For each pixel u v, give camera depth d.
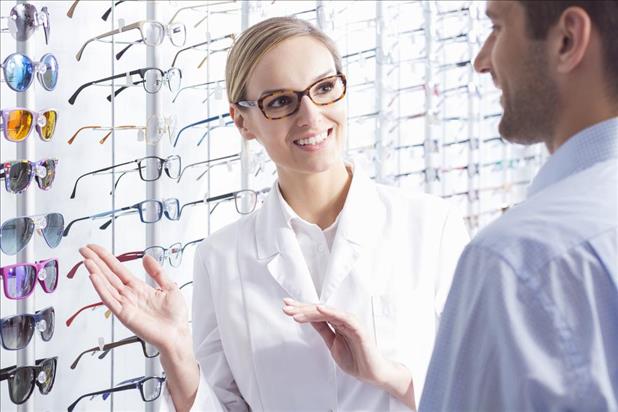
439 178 2.25
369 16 2.15
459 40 2.34
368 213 1.35
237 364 1.32
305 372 1.27
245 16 1.79
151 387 1.60
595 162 0.74
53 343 1.57
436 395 0.75
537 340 0.68
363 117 2.05
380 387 1.19
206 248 1.43
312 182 1.34
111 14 1.64
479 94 2.34
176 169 1.65
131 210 1.61
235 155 1.84
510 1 0.76
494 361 0.70
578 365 0.67
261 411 1.30
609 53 0.73
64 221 1.55
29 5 1.35
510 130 0.79
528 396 0.67
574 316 0.68
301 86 1.23
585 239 0.69
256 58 1.25
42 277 1.38
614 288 0.68
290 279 1.31
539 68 0.75
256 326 1.30
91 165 1.64
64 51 1.58
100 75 1.65
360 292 1.29
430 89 2.18
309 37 1.27
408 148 2.25
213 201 1.78
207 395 1.24
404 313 1.29
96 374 1.66
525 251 0.70
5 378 1.34
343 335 1.19
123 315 1.13
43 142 1.55
